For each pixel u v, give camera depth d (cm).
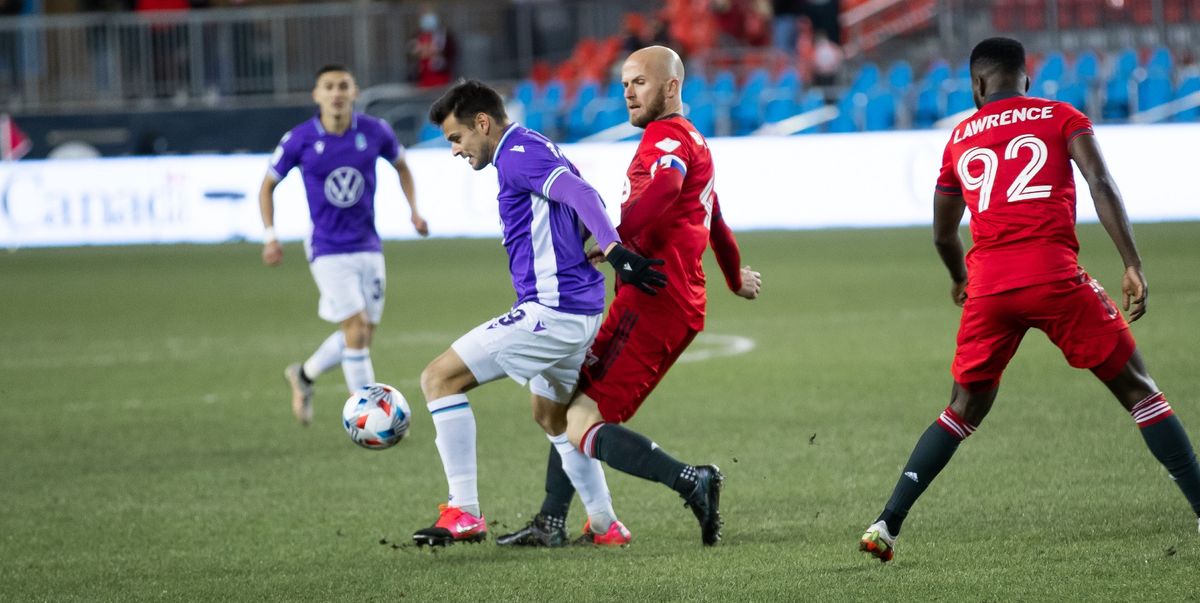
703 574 1680
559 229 1802
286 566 1817
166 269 6862
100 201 7969
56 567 1853
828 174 7706
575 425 1820
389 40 9062
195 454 2667
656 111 1823
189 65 8919
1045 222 1645
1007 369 3325
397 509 2162
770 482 2253
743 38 9394
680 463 1784
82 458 2648
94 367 3894
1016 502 2005
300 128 2938
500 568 1766
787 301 4962
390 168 7962
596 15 9438
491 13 9344
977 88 1762
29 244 8038
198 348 4247
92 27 8869
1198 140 7412
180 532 2041
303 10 8925
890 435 2614
